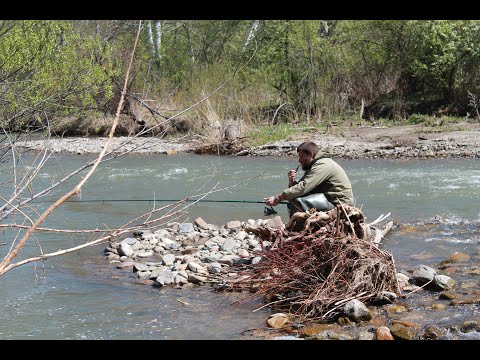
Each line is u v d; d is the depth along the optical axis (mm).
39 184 13828
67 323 6094
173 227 9844
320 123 21219
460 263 7418
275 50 23641
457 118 19812
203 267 7594
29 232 3275
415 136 17672
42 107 8656
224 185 13344
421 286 6656
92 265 7973
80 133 21438
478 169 13789
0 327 6012
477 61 20938
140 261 8109
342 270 6383
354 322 5887
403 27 22375
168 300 6668
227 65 24234
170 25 30438
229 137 18641
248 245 8570
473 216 9867
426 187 12180
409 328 5664
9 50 9055
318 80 23062
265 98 23094
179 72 24891
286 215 10648
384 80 23281
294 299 6469
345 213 6664
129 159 17688
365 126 20188
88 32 16703
